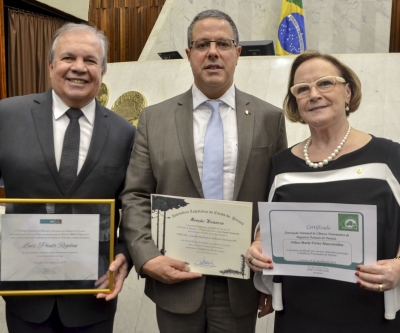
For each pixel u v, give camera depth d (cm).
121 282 177
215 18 182
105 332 183
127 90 468
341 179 148
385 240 142
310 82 156
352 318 143
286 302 159
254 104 190
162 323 179
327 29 639
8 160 174
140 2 866
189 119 182
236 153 176
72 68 176
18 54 654
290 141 403
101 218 170
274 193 165
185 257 172
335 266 143
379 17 620
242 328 177
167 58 502
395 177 143
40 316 170
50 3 664
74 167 177
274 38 648
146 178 183
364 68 416
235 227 166
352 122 401
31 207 165
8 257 165
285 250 150
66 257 169
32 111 181
